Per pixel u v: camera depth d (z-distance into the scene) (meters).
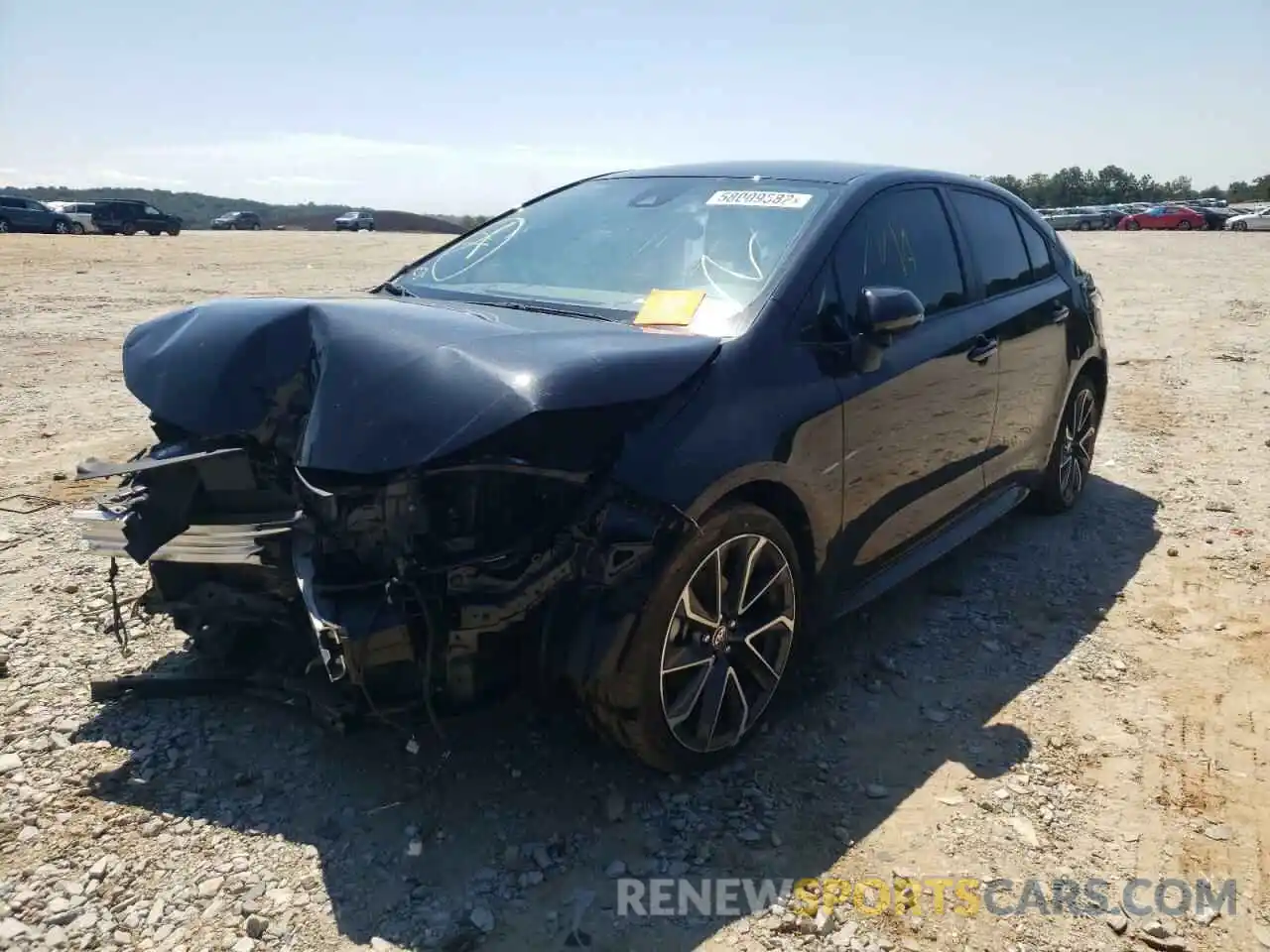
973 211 4.68
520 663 2.86
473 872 2.73
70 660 3.72
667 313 3.33
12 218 37.47
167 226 41.41
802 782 3.17
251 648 3.42
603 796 3.06
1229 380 9.27
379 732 3.31
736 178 4.10
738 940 2.53
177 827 2.87
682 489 2.83
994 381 4.45
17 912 2.54
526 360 2.71
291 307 3.31
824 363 3.38
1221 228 47.75
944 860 2.83
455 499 2.70
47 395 8.04
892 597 4.56
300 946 2.47
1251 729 3.47
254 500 3.34
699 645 3.04
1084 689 3.75
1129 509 5.73
